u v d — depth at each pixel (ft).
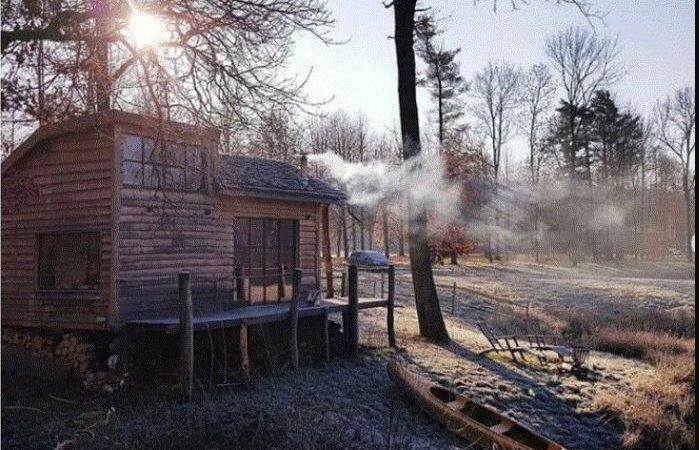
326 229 63.87
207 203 45.16
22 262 43.19
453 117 129.90
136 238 40.14
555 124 147.33
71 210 40.88
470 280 105.70
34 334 43.42
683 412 41.75
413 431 34.37
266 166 54.80
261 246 50.78
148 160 40.86
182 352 36.04
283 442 27.30
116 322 38.55
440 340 57.47
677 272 123.24
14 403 34.78
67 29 27.73
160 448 26.40
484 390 43.83
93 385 38.65
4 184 40.81
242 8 29.40
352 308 50.06
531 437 33.96
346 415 35.78
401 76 60.64
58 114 31.96
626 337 64.69
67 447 26.66
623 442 39.22
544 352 55.57
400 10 59.82
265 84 31.19
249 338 45.85
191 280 43.68
